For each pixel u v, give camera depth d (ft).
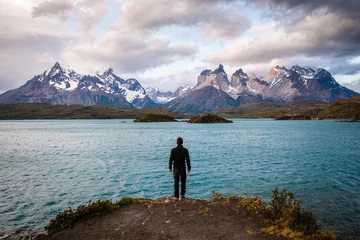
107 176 105.60
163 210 49.37
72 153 182.91
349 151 187.52
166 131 485.15
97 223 44.37
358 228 52.19
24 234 49.67
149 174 109.50
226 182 93.81
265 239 36.63
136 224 42.75
